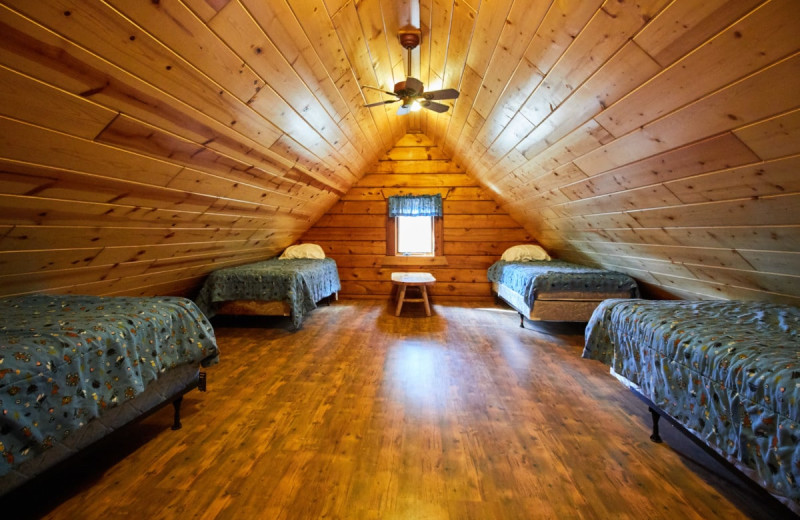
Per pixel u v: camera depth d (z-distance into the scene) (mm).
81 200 1596
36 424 1114
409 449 1678
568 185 2664
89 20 989
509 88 2090
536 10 1426
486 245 5207
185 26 1196
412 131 5090
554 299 3402
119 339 1438
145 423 1894
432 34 2148
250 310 3666
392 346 3178
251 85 1695
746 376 1144
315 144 2891
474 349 3098
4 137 1125
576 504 1338
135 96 1323
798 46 900
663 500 1354
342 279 5371
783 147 1175
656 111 1433
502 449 1678
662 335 1569
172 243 2541
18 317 1524
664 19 1082
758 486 1126
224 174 2270
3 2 840
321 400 2166
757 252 1754
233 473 1510
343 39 1911
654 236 2340
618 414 1996
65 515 1278
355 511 1308
